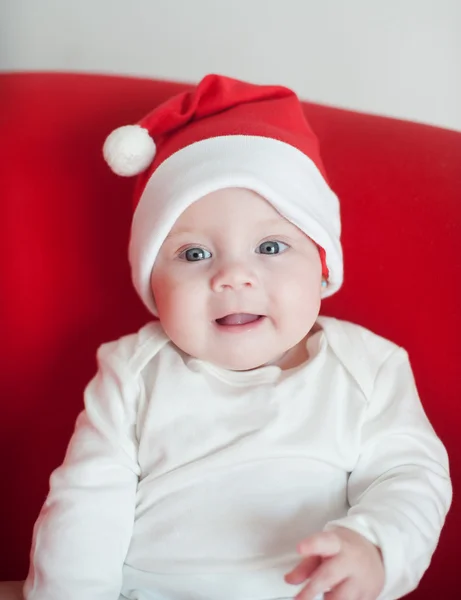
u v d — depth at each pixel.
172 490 0.80
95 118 1.04
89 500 0.78
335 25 1.19
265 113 0.88
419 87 1.20
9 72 1.09
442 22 1.17
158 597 0.78
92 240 1.04
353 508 0.74
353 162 1.03
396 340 1.00
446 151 1.01
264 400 0.82
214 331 0.81
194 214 0.81
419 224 0.99
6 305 1.01
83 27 1.20
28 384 1.02
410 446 0.81
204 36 1.20
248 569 0.75
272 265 0.81
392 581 0.68
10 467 1.02
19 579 1.01
